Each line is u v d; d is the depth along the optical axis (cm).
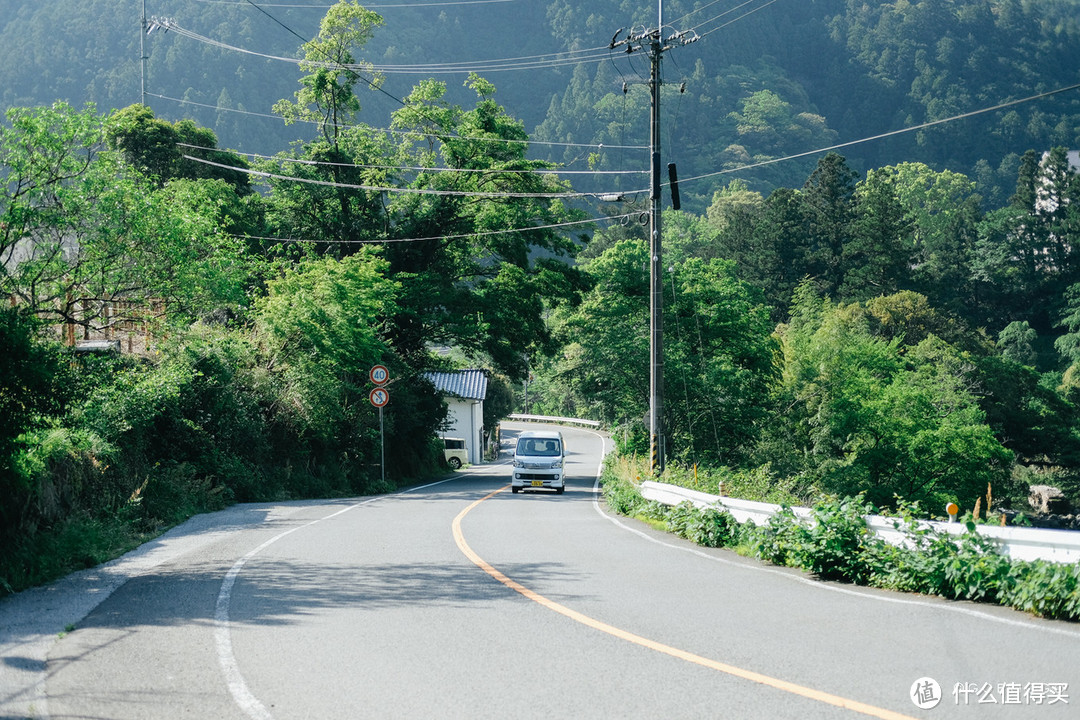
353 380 3478
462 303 4184
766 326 4366
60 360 1270
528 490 3119
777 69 18112
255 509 2155
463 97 16475
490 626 831
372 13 4338
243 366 2755
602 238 10350
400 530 1652
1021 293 8925
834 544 1105
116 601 975
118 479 1795
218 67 14088
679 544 1463
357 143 4419
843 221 8669
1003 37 18625
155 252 1891
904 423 4178
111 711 595
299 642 774
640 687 632
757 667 679
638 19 18362
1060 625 795
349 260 3325
